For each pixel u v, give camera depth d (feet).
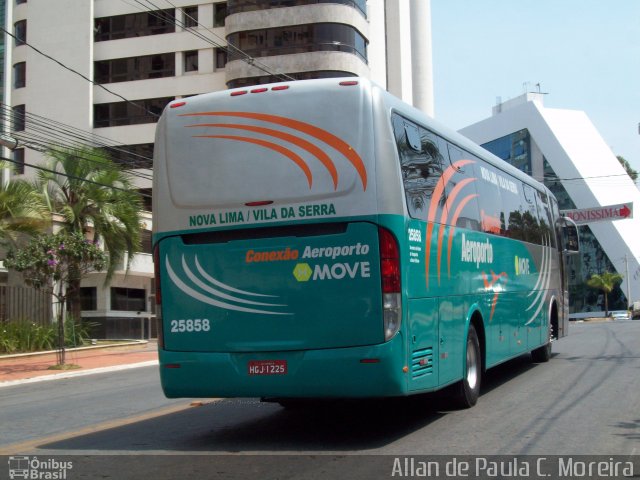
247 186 26.04
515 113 299.99
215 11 142.61
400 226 24.82
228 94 26.96
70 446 27.04
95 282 106.52
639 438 25.45
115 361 73.20
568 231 56.08
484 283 34.40
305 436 27.53
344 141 25.09
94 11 146.82
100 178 82.64
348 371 24.41
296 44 133.18
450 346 29.09
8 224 70.90
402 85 178.50
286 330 25.26
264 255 25.72
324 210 24.98
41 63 146.82
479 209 34.76
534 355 49.83
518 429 27.30
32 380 58.59
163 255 27.20
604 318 224.33
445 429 27.84
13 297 80.43
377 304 24.34
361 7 138.51
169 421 32.32
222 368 25.82
